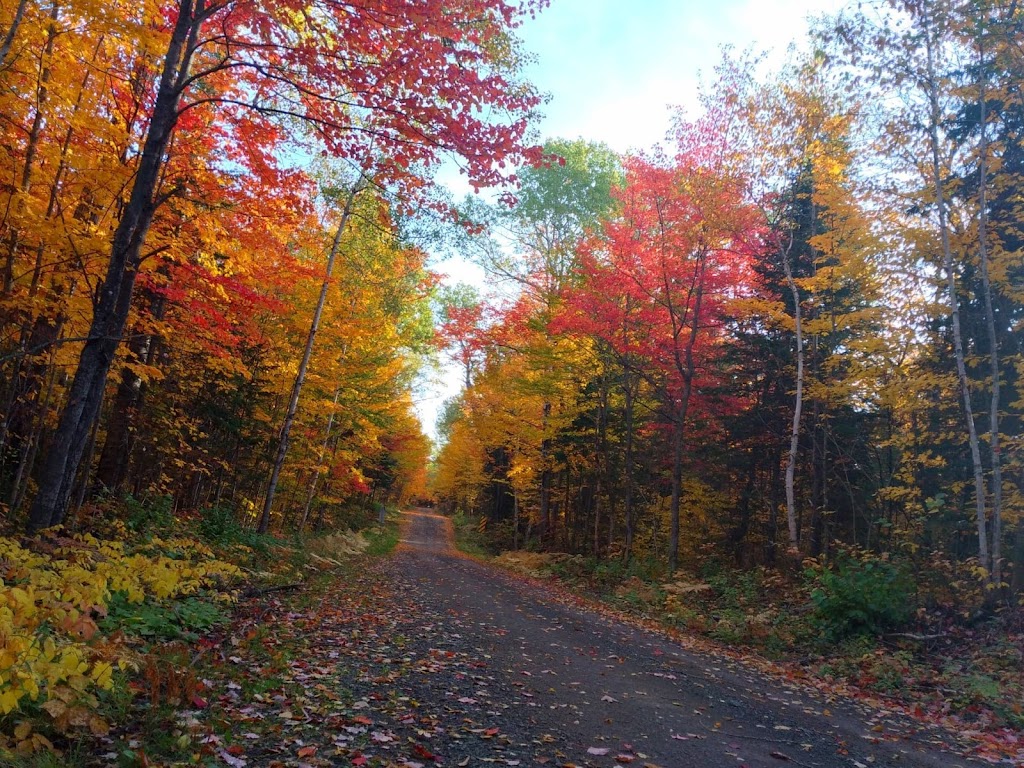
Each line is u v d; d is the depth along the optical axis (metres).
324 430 20.67
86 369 7.17
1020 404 11.39
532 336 23.50
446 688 5.57
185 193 9.52
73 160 8.21
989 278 12.35
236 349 14.16
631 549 20.97
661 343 18.50
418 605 10.61
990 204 12.80
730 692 6.86
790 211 18.28
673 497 17.59
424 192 8.64
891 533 17.00
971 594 10.60
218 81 9.53
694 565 19.75
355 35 7.20
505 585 16.48
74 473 7.23
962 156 12.54
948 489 13.94
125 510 10.84
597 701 5.73
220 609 7.66
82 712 3.42
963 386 11.28
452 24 7.18
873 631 9.80
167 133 7.44
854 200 14.83
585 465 25.28
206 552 9.57
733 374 21.30
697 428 21.44
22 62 7.89
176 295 9.91
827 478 18.47
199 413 14.55
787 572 14.34
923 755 5.26
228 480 18.30
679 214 17.25
